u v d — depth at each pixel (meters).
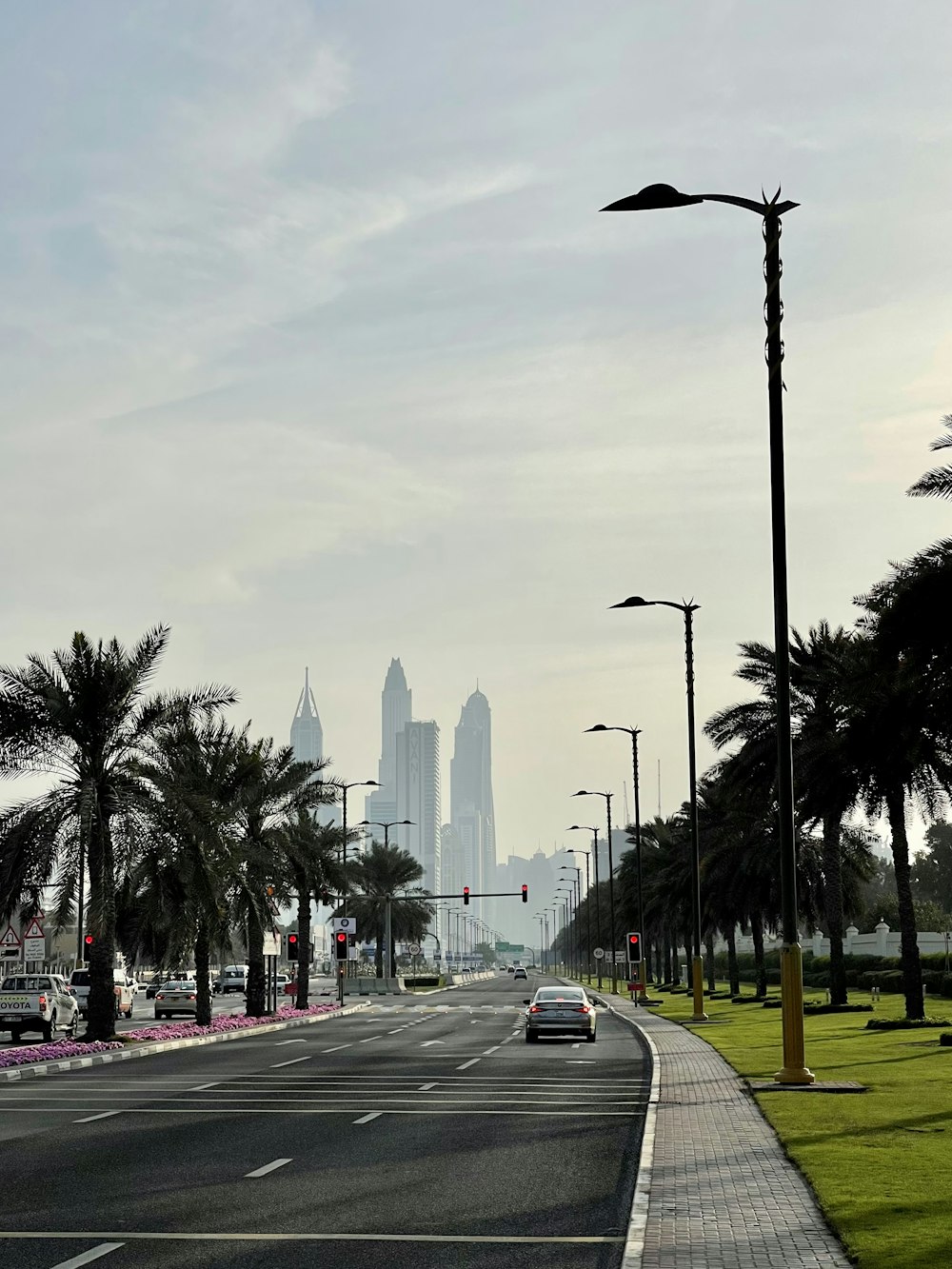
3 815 35.00
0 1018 42.94
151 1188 12.55
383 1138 16.14
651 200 20.66
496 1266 9.30
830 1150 14.12
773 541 21.38
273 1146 15.44
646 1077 24.73
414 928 114.12
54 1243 10.04
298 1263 9.38
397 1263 9.38
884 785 37.41
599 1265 9.33
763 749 46.94
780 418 21.47
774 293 21.53
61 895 34.34
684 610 43.66
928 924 104.25
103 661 35.91
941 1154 13.82
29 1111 19.84
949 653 29.08
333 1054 31.81
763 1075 23.62
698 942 47.38
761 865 55.62
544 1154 14.72
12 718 35.22
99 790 36.06
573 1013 36.41
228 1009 66.12
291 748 53.41
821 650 45.41
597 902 105.81
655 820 94.94
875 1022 39.56
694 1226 10.27
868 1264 8.81
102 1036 36.16
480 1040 37.41
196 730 42.59
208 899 36.94
